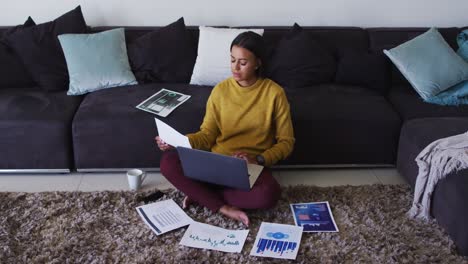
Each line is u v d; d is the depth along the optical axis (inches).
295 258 82.6
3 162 108.2
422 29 135.6
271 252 84.0
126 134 107.0
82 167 109.9
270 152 94.0
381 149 112.3
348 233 89.9
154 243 86.3
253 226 91.1
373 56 126.2
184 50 125.0
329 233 89.3
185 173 92.8
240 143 97.7
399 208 97.5
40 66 119.9
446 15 140.9
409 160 102.0
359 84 125.5
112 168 110.6
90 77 117.7
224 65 121.2
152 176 109.8
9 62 121.1
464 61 123.2
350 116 109.7
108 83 119.3
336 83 126.9
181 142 90.4
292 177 110.8
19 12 132.8
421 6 139.5
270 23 139.0
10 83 121.2
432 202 92.4
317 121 108.9
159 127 93.6
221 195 96.0
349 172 113.6
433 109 113.7
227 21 138.1
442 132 98.1
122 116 106.3
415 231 90.2
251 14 137.6
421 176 92.2
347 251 84.8
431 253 84.7
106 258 82.4
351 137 110.8
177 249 84.8
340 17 139.5
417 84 119.7
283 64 124.2
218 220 92.4
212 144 99.7
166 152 98.2
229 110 96.7
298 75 123.0
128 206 96.2
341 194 102.0
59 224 90.8
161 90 117.9
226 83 98.1
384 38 132.0
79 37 120.7
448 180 86.7
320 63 125.3
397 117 110.9
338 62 127.7
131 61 124.9
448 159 87.3
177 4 135.3
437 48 123.1
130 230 89.6
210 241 86.7
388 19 140.6
